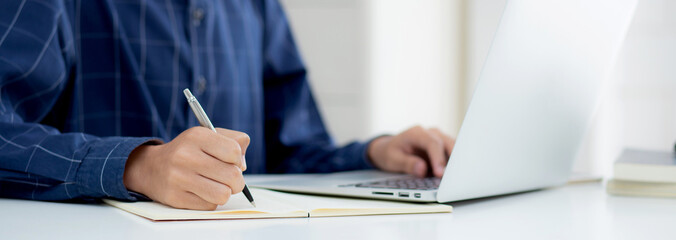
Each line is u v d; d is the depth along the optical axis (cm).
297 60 140
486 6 190
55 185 60
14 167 60
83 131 101
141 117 107
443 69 197
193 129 53
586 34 60
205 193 49
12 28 75
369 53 187
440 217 49
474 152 52
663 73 181
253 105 130
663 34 181
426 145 86
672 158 75
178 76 112
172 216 46
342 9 186
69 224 45
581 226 45
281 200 55
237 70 125
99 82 104
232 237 39
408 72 193
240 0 130
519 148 58
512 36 49
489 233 41
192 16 116
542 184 69
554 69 57
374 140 102
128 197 55
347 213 49
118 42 105
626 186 66
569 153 71
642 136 182
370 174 86
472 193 55
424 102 196
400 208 50
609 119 183
